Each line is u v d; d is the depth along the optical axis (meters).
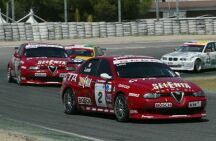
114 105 25.73
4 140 19.75
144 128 23.31
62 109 30.94
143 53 83.69
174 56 60.16
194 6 198.88
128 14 175.38
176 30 122.00
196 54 60.34
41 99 35.94
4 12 177.25
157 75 26.14
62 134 21.64
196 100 24.56
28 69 44.94
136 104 24.41
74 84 28.50
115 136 21.23
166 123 24.72
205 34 121.44
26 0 176.25
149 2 180.50
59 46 47.72
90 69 27.88
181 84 24.77
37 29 111.12
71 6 172.62
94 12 172.25
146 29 121.31
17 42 106.06
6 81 49.28
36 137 20.70
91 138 20.55
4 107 31.91
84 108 27.92
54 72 44.59
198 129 22.86
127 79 25.55
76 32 115.50
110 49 91.38
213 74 57.72
